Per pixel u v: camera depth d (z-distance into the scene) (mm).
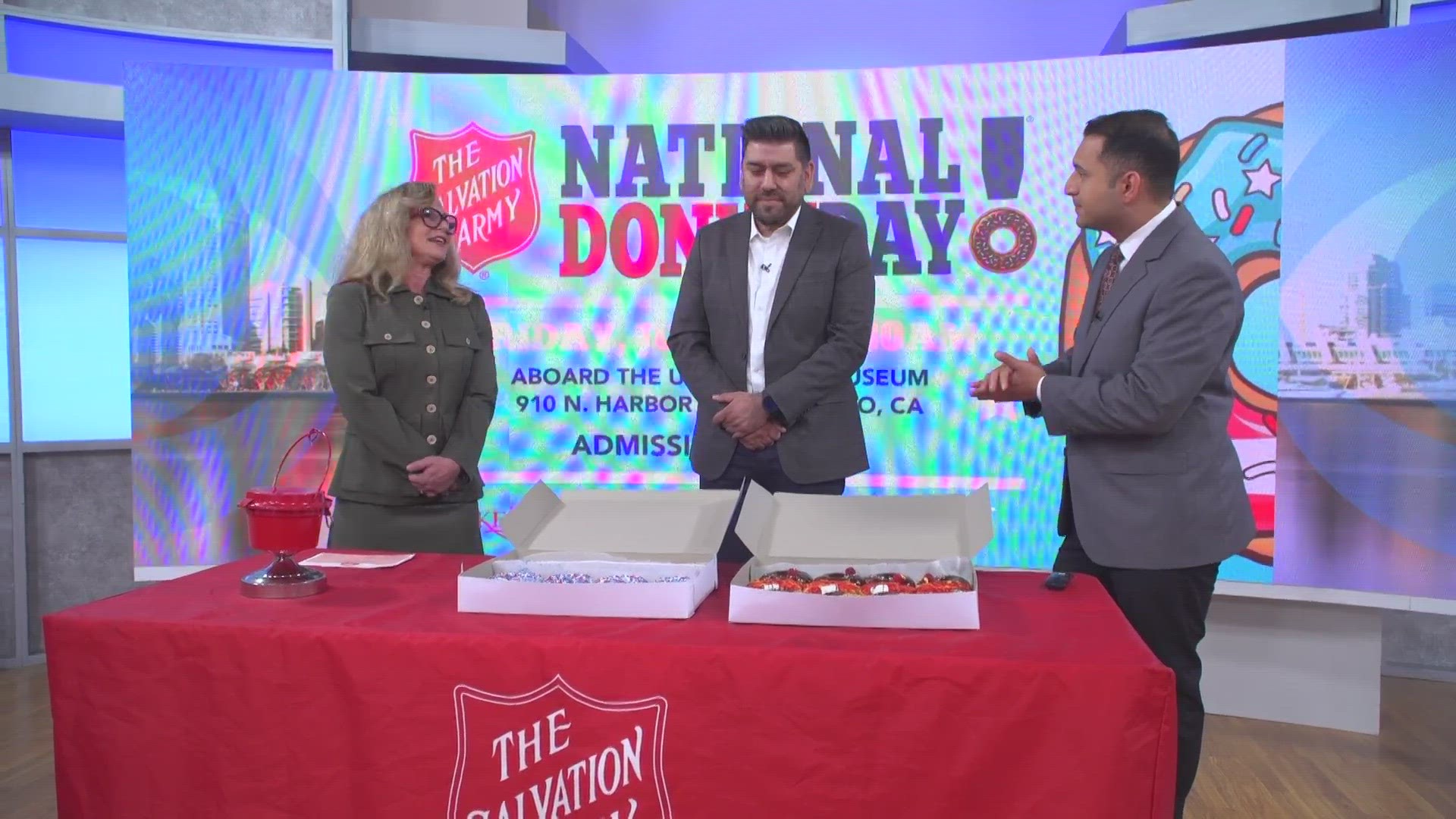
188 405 3230
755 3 3979
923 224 3162
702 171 3240
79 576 3684
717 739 1214
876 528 1512
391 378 2131
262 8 3484
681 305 2346
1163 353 1621
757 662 1198
